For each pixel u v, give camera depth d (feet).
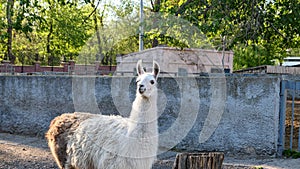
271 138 22.00
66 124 15.34
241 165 19.89
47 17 86.74
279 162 20.36
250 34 30.63
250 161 20.99
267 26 31.83
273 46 38.11
